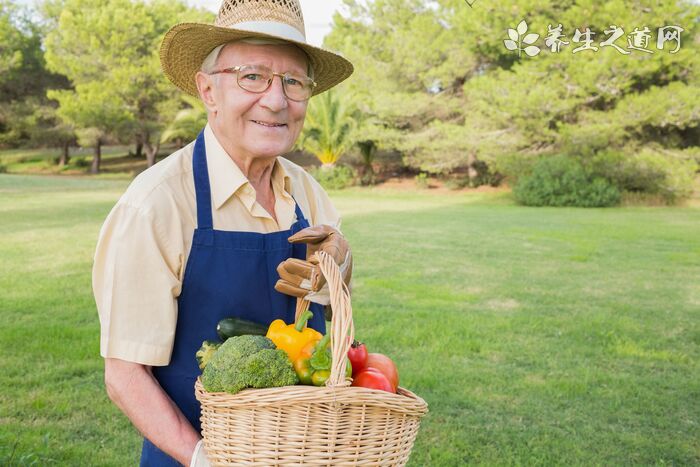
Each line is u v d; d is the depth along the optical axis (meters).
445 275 9.72
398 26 32.81
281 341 1.62
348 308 1.50
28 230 13.89
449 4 29.88
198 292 1.79
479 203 25.50
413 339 6.36
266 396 1.43
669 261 11.32
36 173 42.22
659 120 24.42
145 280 1.68
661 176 24.62
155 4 38.66
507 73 26.83
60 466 3.79
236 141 1.84
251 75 1.79
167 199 1.75
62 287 8.31
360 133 31.09
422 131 31.69
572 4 24.25
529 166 25.84
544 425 4.60
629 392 5.25
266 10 1.79
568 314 7.60
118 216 1.71
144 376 1.67
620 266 10.76
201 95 1.92
